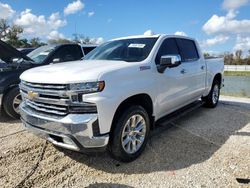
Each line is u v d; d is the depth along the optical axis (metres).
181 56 5.05
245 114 6.24
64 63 4.26
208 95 6.54
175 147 4.20
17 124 5.43
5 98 5.57
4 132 4.91
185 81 5.01
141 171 3.45
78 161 3.74
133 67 3.70
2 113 6.16
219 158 3.77
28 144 4.31
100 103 3.15
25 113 3.69
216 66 6.70
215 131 4.96
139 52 4.30
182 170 3.45
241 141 4.43
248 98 8.91
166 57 4.12
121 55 4.43
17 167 3.56
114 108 3.30
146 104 4.07
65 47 6.93
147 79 3.90
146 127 3.94
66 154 3.95
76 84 3.12
